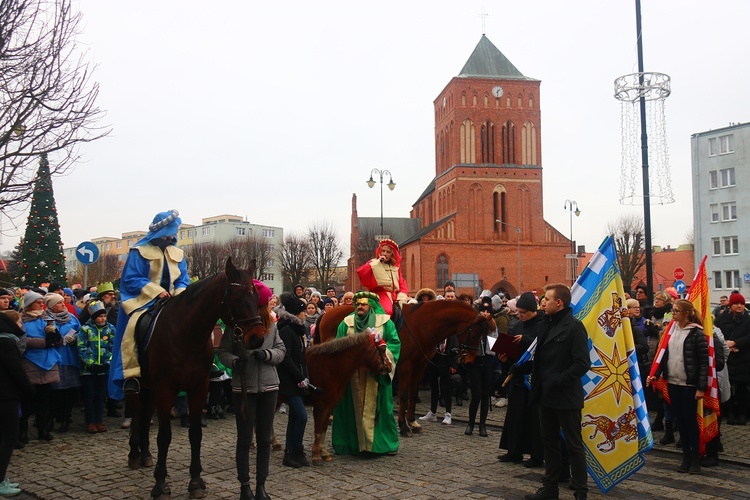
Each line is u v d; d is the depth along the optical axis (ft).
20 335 25.93
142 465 29.48
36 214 83.25
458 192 225.56
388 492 25.48
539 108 230.48
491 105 228.84
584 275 28.04
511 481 27.32
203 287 23.35
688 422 29.17
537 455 29.58
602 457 26.02
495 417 44.32
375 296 33.47
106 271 236.22
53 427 41.47
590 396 26.45
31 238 82.89
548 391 24.30
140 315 26.07
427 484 26.73
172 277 28.43
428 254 222.89
